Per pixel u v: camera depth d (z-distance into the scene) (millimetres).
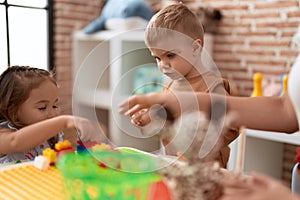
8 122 954
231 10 2271
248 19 2201
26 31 2393
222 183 477
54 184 666
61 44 2561
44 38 2512
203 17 2277
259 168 1867
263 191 403
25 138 819
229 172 659
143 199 526
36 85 938
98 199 512
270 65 2129
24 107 938
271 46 2113
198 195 475
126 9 2268
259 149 1849
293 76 525
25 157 922
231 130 765
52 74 1061
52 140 979
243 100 645
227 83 899
